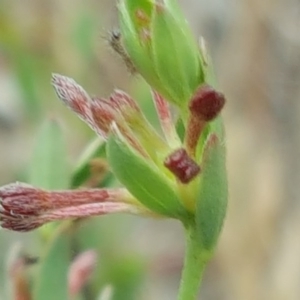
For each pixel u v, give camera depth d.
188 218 0.07
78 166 0.09
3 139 0.20
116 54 0.07
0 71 0.21
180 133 0.07
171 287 0.21
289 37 0.21
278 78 0.21
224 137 0.07
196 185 0.07
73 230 0.09
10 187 0.07
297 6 0.21
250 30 0.21
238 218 0.20
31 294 0.09
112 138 0.07
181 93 0.07
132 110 0.07
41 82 0.17
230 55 0.22
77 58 0.17
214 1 0.23
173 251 0.21
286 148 0.21
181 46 0.07
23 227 0.07
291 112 0.21
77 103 0.07
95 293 0.11
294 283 0.19
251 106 0.21
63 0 0.19
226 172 0.07
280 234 0.20
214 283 0.22
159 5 0.07
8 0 0.18
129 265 0.14
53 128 0.10
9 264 0.09
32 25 0.18
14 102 0.21
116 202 0.07
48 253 0.09
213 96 0.06
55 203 0.07
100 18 0.18
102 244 0.14
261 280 0.20
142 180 0.07
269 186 0.20
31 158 0.10
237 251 0.20
